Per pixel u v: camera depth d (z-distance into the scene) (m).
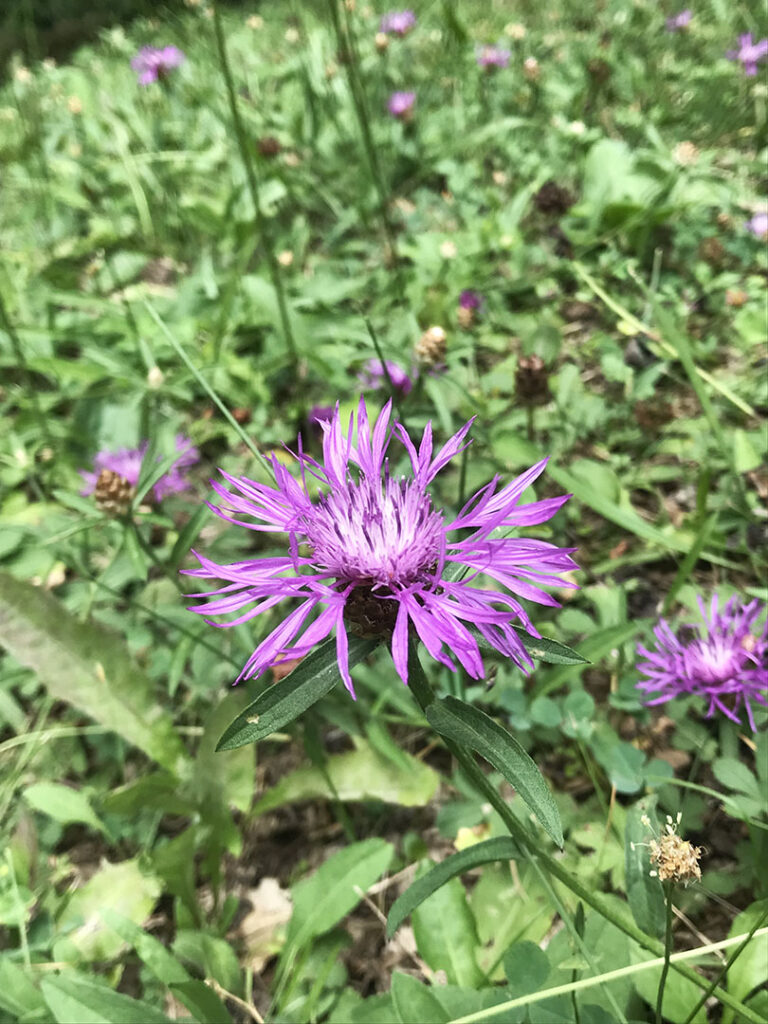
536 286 0.30
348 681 0.10
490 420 0.25
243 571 0.11
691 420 0.24
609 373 0.26
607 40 0.49
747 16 0.49
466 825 0.17
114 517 0.18
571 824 0.16
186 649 0.20
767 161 0.36
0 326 0.28
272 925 0.17
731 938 0.13
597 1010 0.12
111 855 0.19
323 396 0.28
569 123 0.39
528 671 0.10
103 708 0.18
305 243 0.35
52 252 0.38
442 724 0.10
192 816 0.19
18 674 0.21
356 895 0.15
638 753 0.16
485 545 0.10
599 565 0.22
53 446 0.27
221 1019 0.13
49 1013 0.14
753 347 0.27
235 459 0.25
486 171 0.40
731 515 0.22
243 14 0.69
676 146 0.36
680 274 0.31
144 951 0.13
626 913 0.14
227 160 0.41
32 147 0.43
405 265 0.34
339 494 0.11
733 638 0.17
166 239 0.39
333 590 0.10
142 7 0.47
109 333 0.31
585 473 0.22
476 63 0.46
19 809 0.17
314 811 0.19
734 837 0.16
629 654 0.19
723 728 0.17
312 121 0.41
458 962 0.14
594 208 0.33
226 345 0.30
